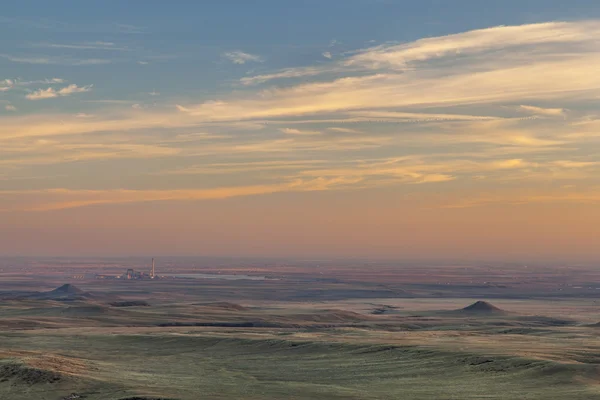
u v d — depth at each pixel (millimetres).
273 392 102500
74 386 101750
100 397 94812
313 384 113312
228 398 94500
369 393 102750
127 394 95000
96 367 122688
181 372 126625
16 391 99688
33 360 119188
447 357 132000
